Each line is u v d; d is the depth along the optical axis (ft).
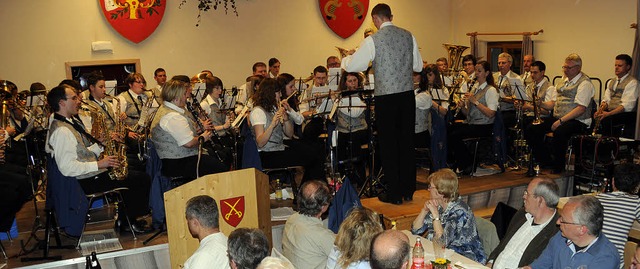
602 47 27.61
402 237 8.84
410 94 17.12
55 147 15.12
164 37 30.83
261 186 15.48
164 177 16.66
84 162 15.40
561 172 22.81
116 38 30.01
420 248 10.59
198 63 31.68
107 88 23.67
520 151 24.12
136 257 15.56
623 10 26.45
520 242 11.78
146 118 20.90
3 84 19.43
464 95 22.74
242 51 32.53
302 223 12.33
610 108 23.29
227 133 23.11
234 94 23.97
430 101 20.81
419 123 21.15
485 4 34.24
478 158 24.17
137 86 23.77
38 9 28.60
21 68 28.63
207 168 17.16
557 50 29.94
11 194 15.47
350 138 19.42
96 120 16.96
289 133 19.30
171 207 14.28
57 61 29.14
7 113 18.25
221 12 31.78
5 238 16.76
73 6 29.12
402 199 18.51
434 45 37.01
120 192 16.11
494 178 22.30
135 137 21.13
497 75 26.55
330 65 28.35
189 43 31.35
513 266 11.71
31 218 18.75
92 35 29.55
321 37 34.24
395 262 8.59
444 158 21.33
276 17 33.04
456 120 25.12
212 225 11.21
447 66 29.37
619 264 10.08
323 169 19.40
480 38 34.55
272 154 18.61
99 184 16.08
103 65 29.96
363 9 34.76
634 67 23.84
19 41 28.45
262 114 18.13
